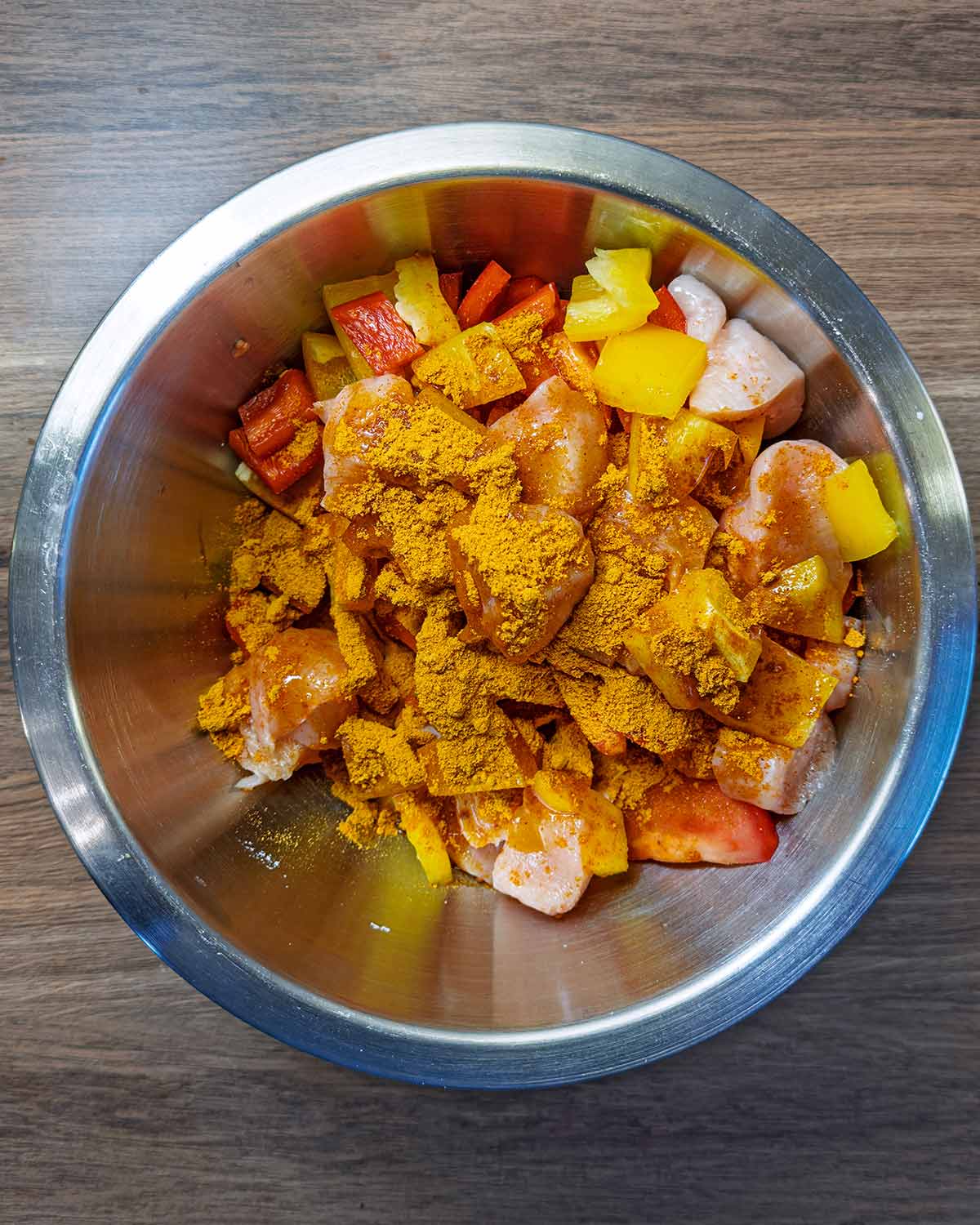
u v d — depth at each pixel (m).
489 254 0.28
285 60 0.28
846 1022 0.29
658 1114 0.29
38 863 0.29
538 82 0.28
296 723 0.28
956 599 0.24
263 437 0.28
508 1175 0.29
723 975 0.24
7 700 0.29
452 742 0.28
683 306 0.26
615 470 0.26
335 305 0.27
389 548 0.27
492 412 0.28
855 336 0.24
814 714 0.26
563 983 0.27
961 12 0.28
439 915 0.29
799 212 0.28
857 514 0.25
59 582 0.24
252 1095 0.29
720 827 0.28
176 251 0.24
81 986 0.29
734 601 0.26
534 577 0.24
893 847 0.24
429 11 0.28
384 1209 0.29
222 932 0.25
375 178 0.24
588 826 0.27
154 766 0.26
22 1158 0.29
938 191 0.28
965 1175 0.29
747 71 0.28
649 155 0.24
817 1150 0.29
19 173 0.28
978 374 0.28
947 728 0.24
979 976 0.29
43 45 0.28
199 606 0.29
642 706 0.26
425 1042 0.24
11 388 0.28
